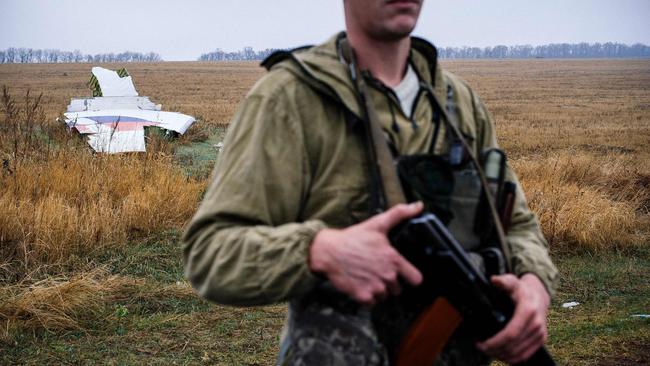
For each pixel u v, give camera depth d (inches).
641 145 741.3
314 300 60.7
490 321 58.0
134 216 295.0
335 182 61.0
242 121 61.3
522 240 68.1
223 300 57.9
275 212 60.0
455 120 66.6
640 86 2284.7
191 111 1130.0
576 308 232.7
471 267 56.7
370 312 60.0
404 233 54.7
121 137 474.3
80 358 181.3
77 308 208.1
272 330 204.2
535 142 747.4
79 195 307.6
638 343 192.9
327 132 61.1
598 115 1182.9
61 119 559.8
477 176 61.9
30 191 307.9
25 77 2546.8
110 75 738.8
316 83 60.7
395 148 60.9
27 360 179.0
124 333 198.5
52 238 261.0
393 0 61.4
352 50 63.7
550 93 1893.5
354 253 52.6
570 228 313.4
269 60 63.4
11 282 234.1
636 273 277.6
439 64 67.6
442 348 60.2
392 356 60.7
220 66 4259.4
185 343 192.4
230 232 57.7
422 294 58.3
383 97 62.4
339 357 58.8
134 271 253.9
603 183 448.5
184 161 514.6
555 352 187.6
